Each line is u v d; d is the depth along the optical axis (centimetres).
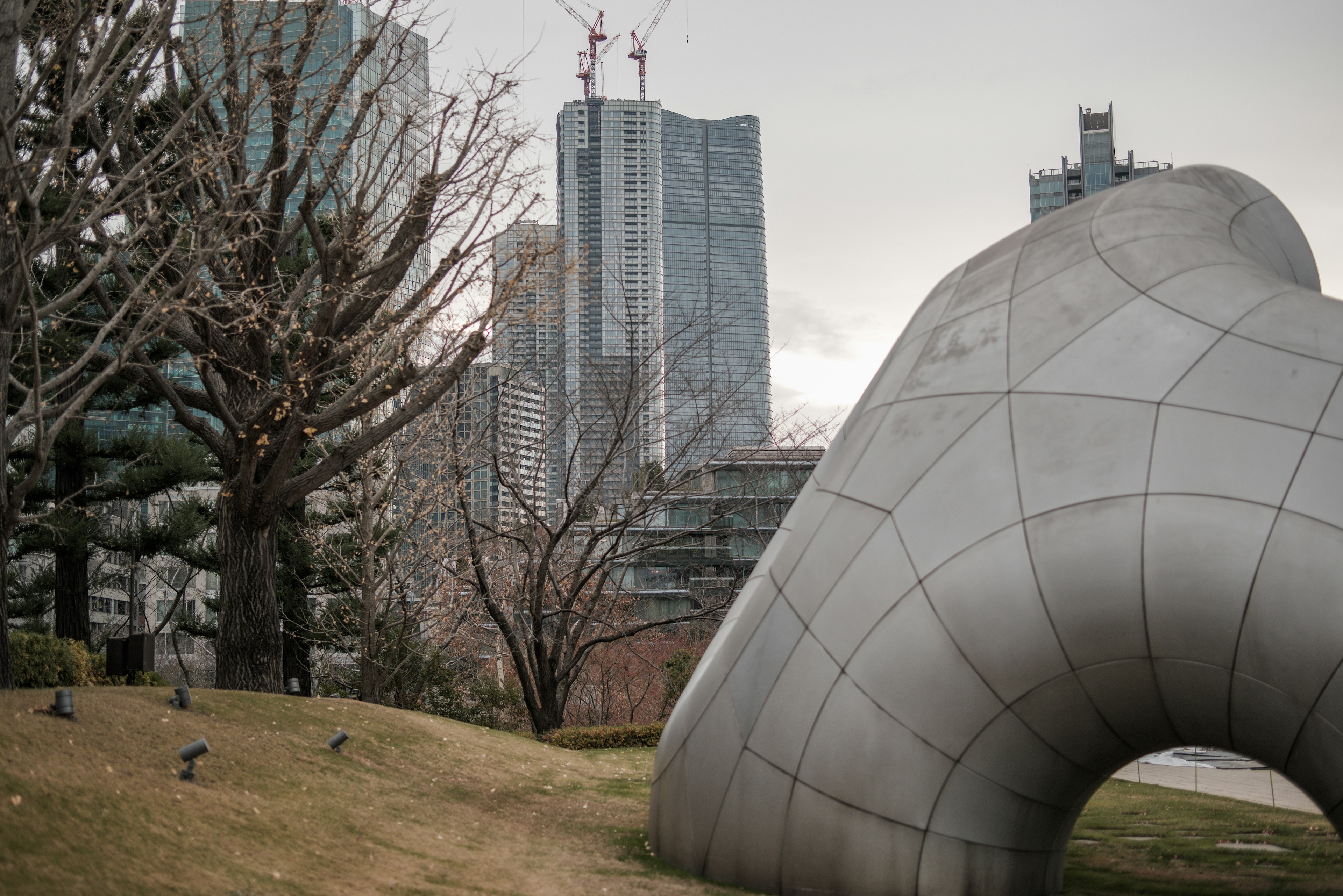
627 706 3859
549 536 2297
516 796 1285
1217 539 697
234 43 1402
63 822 680
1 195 1031
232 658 1508
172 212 1709
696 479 2748
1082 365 815
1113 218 925
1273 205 1032
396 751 1360
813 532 907
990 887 776
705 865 867
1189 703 728
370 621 2250
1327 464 688
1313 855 1030
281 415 1401
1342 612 651
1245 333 768
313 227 1511
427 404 1533
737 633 932
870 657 799
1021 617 757
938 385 898
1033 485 782
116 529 2388
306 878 730
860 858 771
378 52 1755
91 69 1099
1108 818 1341
